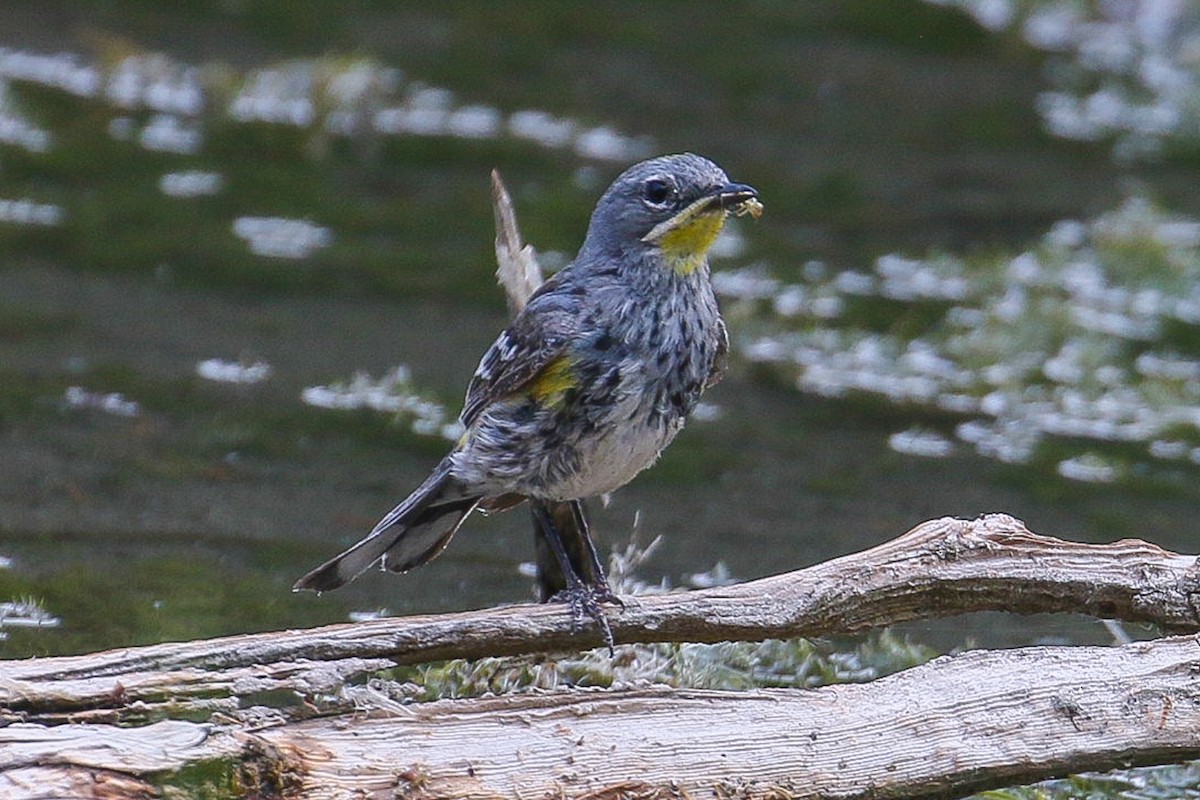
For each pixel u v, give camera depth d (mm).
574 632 7773
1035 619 10820
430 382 14914
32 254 17391
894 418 14797
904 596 8094
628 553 10938
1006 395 15328
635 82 23875
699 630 7934
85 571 10695
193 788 6422
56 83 21828
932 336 16562
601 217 8789
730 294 17344
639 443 8711
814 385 15500
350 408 14180
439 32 25172
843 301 17328
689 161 8719
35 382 14211
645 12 26891
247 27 24328
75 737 6398
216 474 12562
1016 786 7664
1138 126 23000
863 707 7430
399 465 13000
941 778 7383
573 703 7152
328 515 11938
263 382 14648
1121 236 18781
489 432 8594
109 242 17859
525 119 22156
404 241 18516
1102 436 14570
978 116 23219
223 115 21516
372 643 7363
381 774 6719
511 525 12266
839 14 27031
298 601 10469
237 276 17281
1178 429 14711
